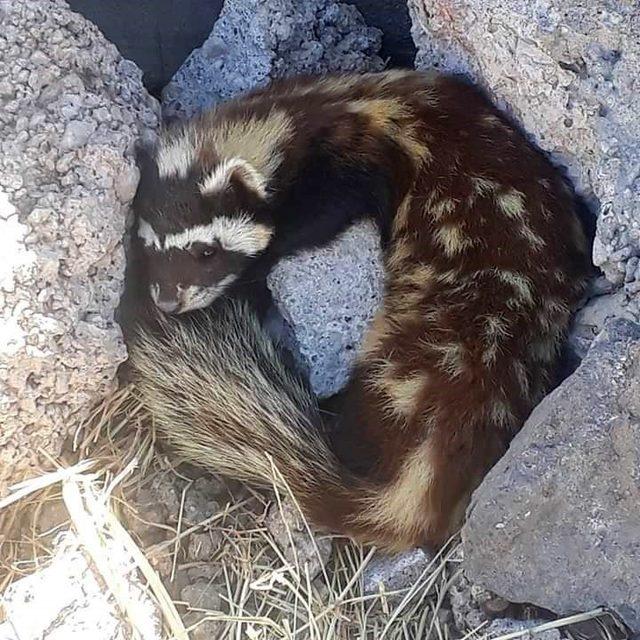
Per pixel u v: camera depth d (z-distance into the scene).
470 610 0.51
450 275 0.55
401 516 0.52
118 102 0.55
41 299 0.50
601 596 0.48
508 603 0.50
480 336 0.53
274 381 0.55
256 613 0.52
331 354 0.57
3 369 0.50
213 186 0.56
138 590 0.49
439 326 0.53
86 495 0.51
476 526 0.49
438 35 0.57
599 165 0.50
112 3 0.61
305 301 0.57
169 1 0.61
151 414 0.55
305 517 0.53
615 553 0.48
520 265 0.54
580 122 0.51
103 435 0.55
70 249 0.51
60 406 0.53
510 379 0.52
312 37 0.62
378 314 0.55
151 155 0.55
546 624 0.49
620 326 0.48
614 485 0.47
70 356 0.51
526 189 0.54
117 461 0.54
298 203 0.57
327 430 0.56
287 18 0.60
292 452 0.54
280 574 0.52
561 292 0.54
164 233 0.55
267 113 0.58
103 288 0.53
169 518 0.54
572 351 0.54
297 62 0.62
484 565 0.49
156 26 0.62
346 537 0.54
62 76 0.53
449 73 0.58
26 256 0.50
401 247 0.56
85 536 0.50
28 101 0.52
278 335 0.58
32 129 0.52
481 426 0.52
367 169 0.57
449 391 0.52
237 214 0.56
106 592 0.49
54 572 0.49
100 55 0.55
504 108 0.56
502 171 0.55
